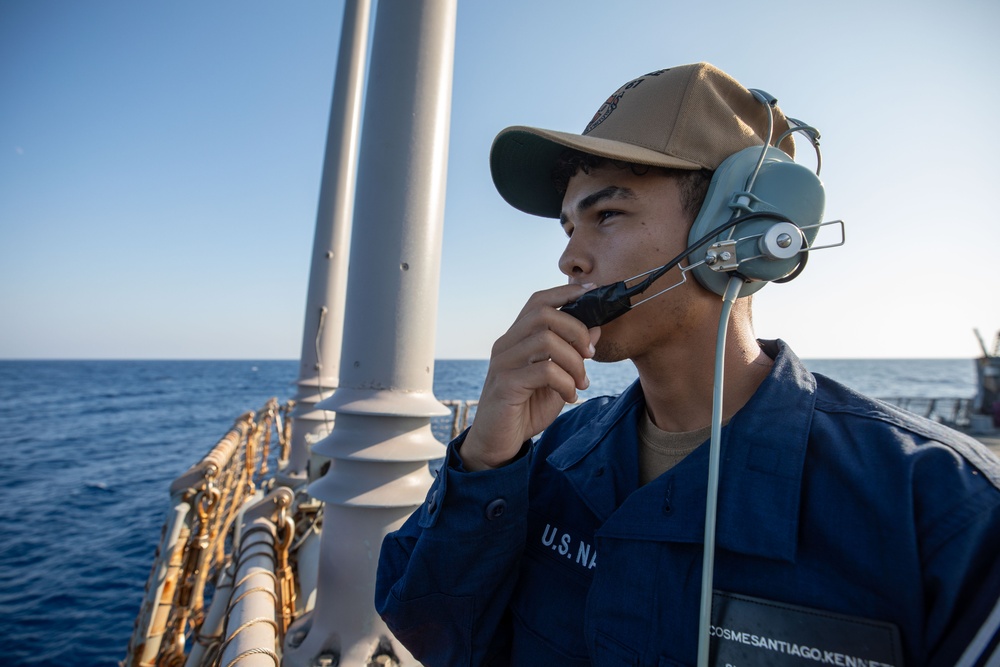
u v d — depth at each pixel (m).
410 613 1.08
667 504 0.90
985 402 15.40
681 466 0.92
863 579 0.71
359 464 1.97
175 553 2.67
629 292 0.88
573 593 1.04
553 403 1.08
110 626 7.96
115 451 25.83
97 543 11.77
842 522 0.75
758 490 0.82
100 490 17.27
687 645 0.80
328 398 2.08
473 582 1.06
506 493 1.04
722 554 0.82
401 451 1.94
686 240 0.95
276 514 2.32
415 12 2.05
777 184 0.89
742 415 0.91
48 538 12.13
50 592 9.13
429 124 2.06
